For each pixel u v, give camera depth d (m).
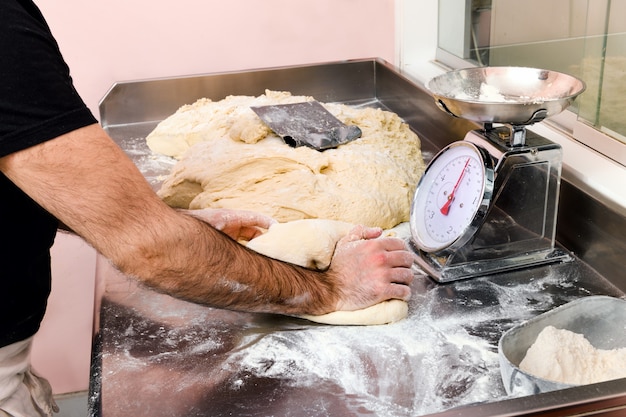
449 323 1.10
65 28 2.10
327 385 0.97
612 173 1.29
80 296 2.34
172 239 0.96
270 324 1.13
